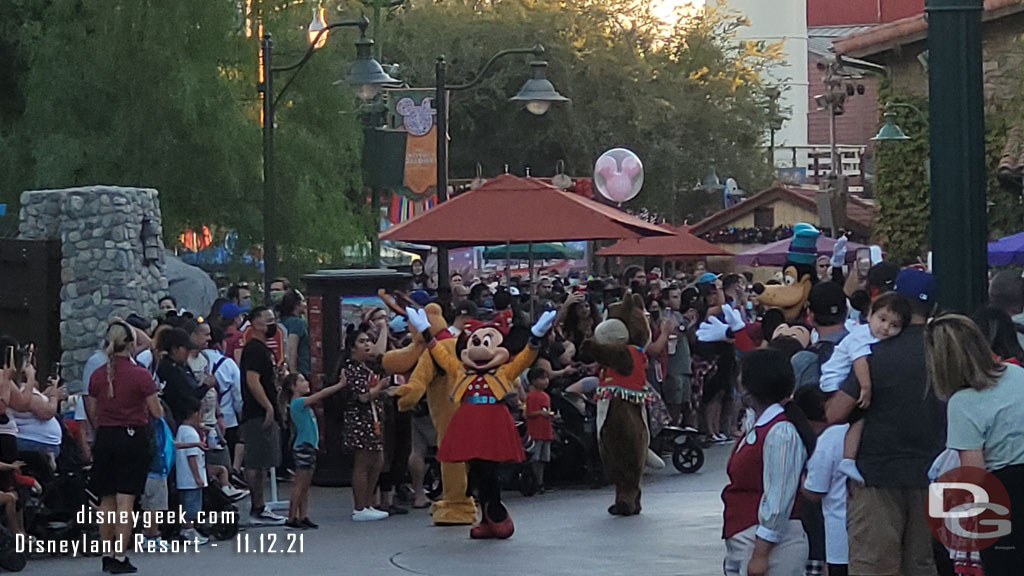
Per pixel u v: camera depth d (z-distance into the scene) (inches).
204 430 536.7
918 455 305.0
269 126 856.3
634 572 442.6
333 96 1161.4
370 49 872.3
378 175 984.9
